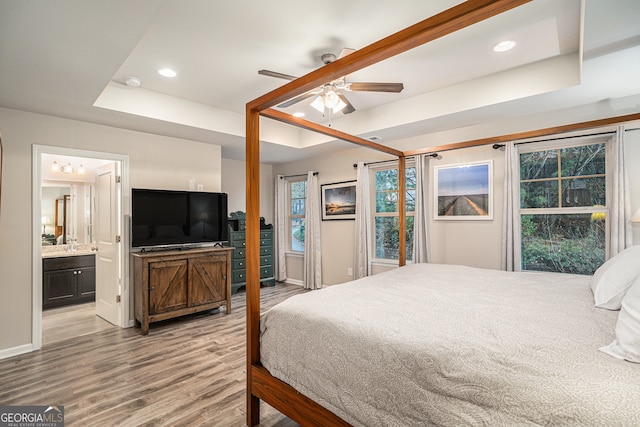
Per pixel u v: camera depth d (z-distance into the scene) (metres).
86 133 3.46
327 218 5.48
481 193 3.77
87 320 4.00
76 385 2.39
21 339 3.01
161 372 2.59
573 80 2.61
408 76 3.02
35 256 3.11
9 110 3.01
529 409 0.98
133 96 3.21
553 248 3.39
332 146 4.83
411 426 1.20
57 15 1.64
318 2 1.95
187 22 2.15
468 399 1.09
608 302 1.76
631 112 2.86
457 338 1.35
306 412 1.57
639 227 2.84
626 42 1.86
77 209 5.11
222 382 2.44
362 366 1.39
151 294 3.55
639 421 0.86
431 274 2.82
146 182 3.91
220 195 4.41
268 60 2.70
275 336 1.80
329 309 1.78
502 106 3.06
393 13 2.07
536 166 3.50
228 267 4.24
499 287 2.31
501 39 2.38
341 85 2.60
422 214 4.14
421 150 3.40
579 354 1.18
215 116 3.85
